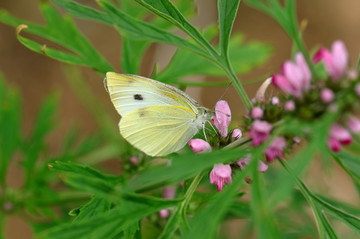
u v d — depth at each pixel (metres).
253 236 0.36
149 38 0.27
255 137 0.25
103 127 0.35
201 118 0.28
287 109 0.24
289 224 0.33
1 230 0.32
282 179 0.23
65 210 0.33
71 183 0.24
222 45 0.27
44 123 0.34
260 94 0.26
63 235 0.24
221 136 0.27
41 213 0.32
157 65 0.29
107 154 0.35
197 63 0.30
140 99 0.28
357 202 0.39
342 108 0.24
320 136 0.23
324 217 0.26
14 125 0.33
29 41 0.27
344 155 0.28
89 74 0.36
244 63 0.33
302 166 0.23
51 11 0.30
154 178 0.23
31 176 0.32
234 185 0.24
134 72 0.29
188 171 0.24
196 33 0.27
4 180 0.32
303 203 0.33
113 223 0.24
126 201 0.25
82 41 0.29
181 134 0.28
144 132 0.28
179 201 0.25
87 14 0.27
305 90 0.24
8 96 0.33
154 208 0.25
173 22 0.27
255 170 0.24
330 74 0.24
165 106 0.28
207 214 0.24
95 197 0.26
